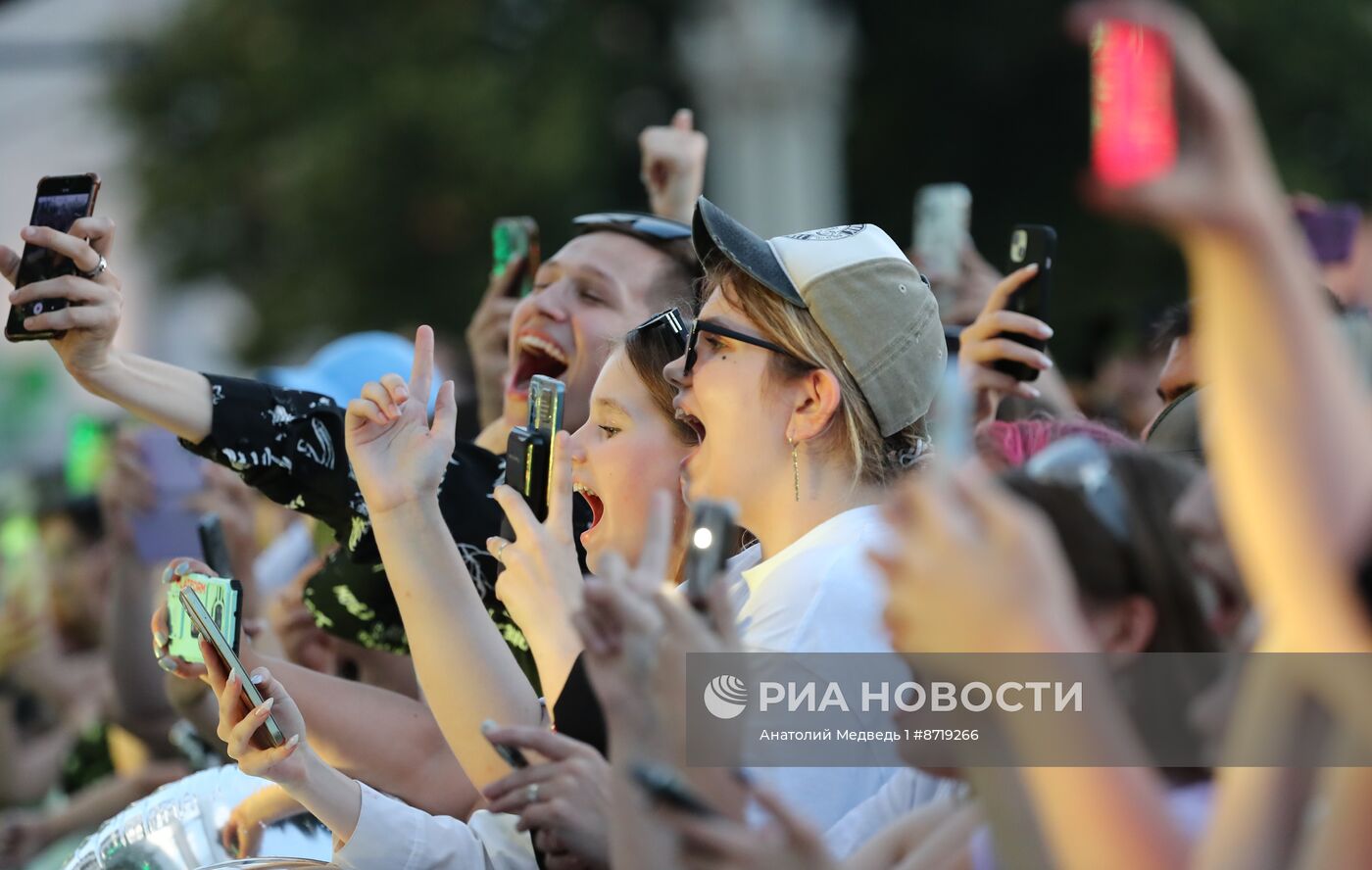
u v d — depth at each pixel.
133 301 71.00
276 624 12.69
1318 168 52.69
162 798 10.66
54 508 21.67
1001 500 5.39
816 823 7.72
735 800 6.67
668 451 9.66
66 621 19.91
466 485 11.29
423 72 57.06
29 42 74.81
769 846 6.29
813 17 59.56
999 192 58.88
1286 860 5.50
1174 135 4.59
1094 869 5.43
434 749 10.48
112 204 70.94
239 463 10.67
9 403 50.69
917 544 5.38
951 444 5.45
